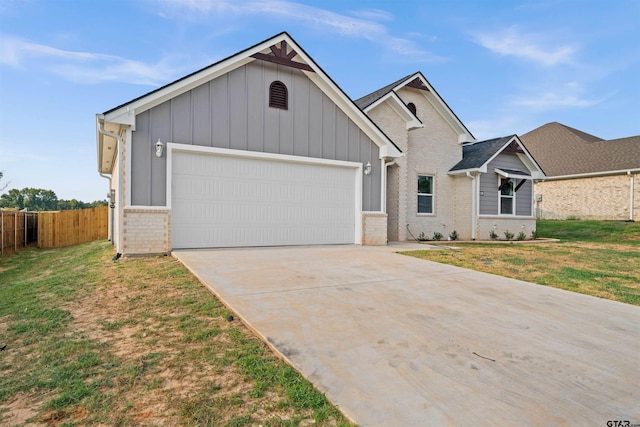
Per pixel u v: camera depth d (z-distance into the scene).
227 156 9.16
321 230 10.53
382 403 2.44
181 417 2.30
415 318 4.12
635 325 4.04
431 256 8.71
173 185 8.50
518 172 15.26
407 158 14.17
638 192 20.59
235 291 4.95
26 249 15.53
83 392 2.59
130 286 5.40
